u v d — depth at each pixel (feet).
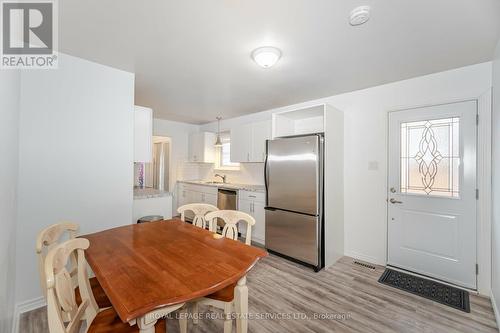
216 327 6.06
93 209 7.76
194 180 19.83
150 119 9.95
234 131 15.52
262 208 12.51
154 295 3.23
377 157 9.83
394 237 9.39
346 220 10.71
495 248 6.71
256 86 10.00
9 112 5.05
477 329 5.88
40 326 5.90
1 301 4.59
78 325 3.67
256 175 15.65
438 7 4.89
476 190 7.66
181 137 19.21
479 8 4.91
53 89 6.97
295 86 9.94
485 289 7.39
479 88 7.61
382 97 9.70
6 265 4.95
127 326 3.84
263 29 5.76
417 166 8.91
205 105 13.35
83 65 7.51
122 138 8.41
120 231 6.27
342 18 5.30
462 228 7.90
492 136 7.19
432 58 7.30
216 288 3.50
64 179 7.18
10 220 5.34
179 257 4.57
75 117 7.37
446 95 8.23
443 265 8.25
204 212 7.88
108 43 6.49
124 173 8.47
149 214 10.05
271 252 11.08
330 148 9.62
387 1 4.72
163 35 6.07
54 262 3.32
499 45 6.16
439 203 8.36
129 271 3.95
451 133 8.20
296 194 9.85
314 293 7.53
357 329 5.87
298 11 5.05
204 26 5.65
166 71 8.45
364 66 7.91
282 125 11.83
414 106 8.89
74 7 4.93
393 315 6.42
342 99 10.87
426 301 7.08
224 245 5.27
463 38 6.13
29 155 6.56
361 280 8.39
